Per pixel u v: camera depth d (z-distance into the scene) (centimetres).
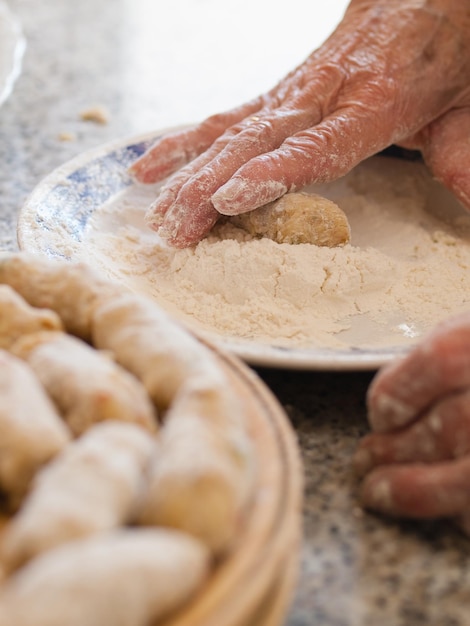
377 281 56
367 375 51
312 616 39
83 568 31
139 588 31
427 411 41
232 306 54
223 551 35
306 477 45
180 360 39
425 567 41
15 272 45
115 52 109
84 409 37
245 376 42
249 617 34
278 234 56
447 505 40
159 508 34
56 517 33
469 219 65
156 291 55
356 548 41
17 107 89
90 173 64
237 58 110
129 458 35
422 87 62
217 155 58
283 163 56
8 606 31
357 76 61
